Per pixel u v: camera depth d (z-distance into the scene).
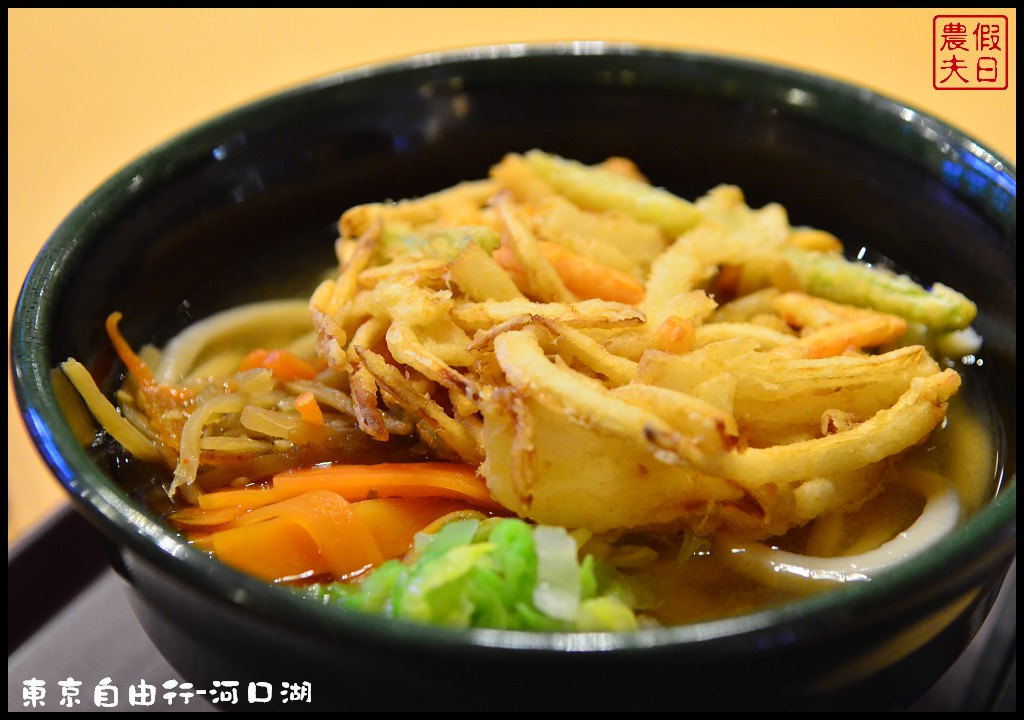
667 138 0.30
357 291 0.25
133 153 0.36
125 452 0.23
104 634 0.23
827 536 0.22
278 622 0.18
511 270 0.25
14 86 0.41
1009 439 0.24
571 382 0.20
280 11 0.46
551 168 0.29
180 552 0.18
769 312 0.26
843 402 0.23
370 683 0.18
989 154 0.25
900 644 0.19
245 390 0.24
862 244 0.28
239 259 0.28
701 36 0.41
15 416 0.31
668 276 0.26
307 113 0.28
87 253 0.24
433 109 0.30
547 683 0.17
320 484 0.22
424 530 0.21
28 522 0.28
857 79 0.37
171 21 0.46
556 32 0.42
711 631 0.17
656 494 0.21
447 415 0.23
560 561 0.19
